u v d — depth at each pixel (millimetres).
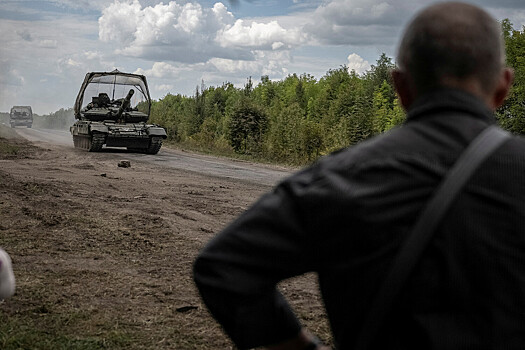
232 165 20750
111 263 6141
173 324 4500
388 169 1264
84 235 7289
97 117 25344
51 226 7691
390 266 1208
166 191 12102
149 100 26000
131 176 14781
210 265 1312
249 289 1278
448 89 1322
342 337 1292
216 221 8961
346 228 1240
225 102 49781
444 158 1257
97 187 11984
